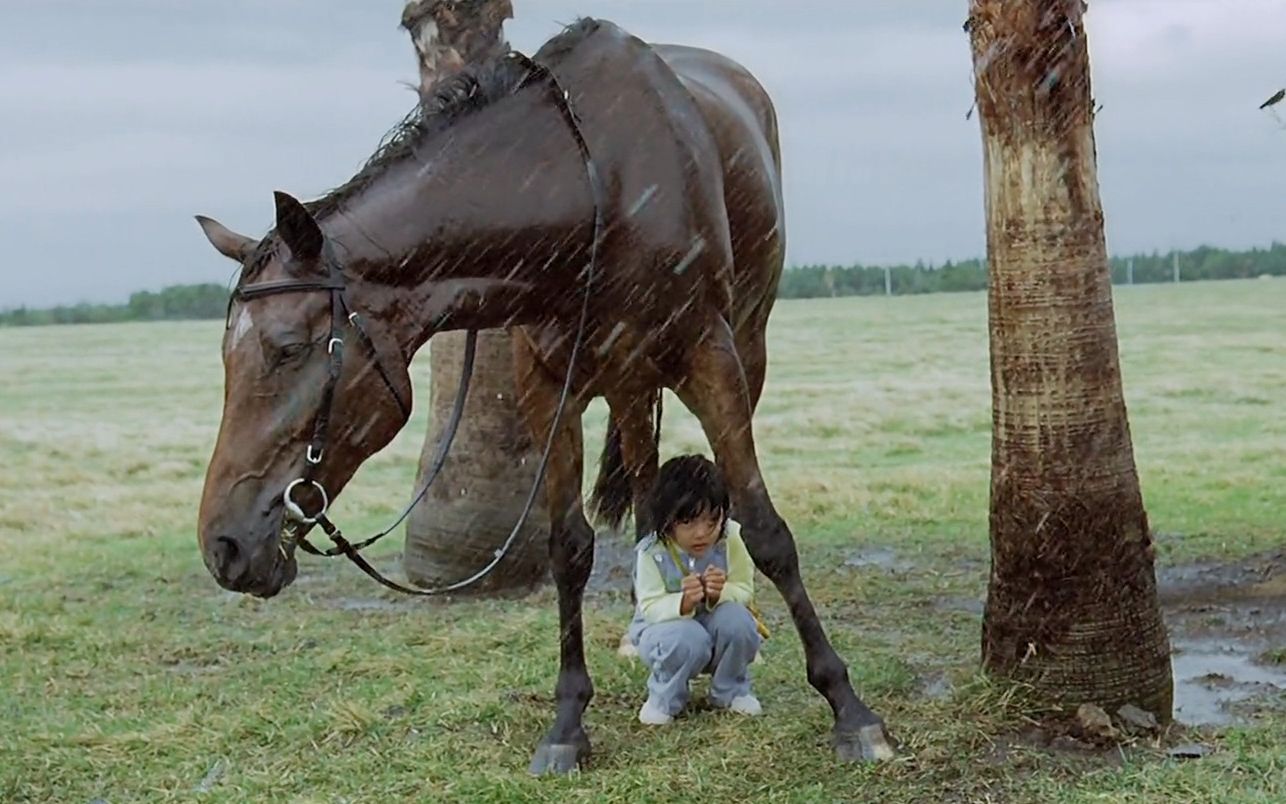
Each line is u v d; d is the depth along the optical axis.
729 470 3.82
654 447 4.55
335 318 3.25
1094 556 3.87
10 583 6.86
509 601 6.13
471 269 3.50
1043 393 3.86
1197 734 3.87
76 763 4.09
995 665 4.07
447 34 5.94
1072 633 3.90
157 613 6.13
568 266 3.61
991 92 3.82
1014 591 3.99
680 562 4.17
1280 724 3.94
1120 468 3.88
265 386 3.20
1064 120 3.76
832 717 4.05
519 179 3.52
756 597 6.00
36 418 12.31
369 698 4.56
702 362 3.76
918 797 3.50
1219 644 5.04
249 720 4.39
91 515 8.74
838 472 9.34
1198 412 11.49
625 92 3.75
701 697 4.36
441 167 3.47
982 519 7.81
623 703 4.39
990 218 3.92
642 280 3.64
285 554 3.26
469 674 4.73
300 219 3.17
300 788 3.81
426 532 6.34
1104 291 3.85
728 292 3.85
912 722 3.95
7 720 4.54
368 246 3.34
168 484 9.77
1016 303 3.87
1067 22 3.71
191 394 14.07
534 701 4.41
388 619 5.86
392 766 3.93
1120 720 3.88
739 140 4.20
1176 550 6.69
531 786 3.68
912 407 12.12
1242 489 8.36
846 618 5.54
